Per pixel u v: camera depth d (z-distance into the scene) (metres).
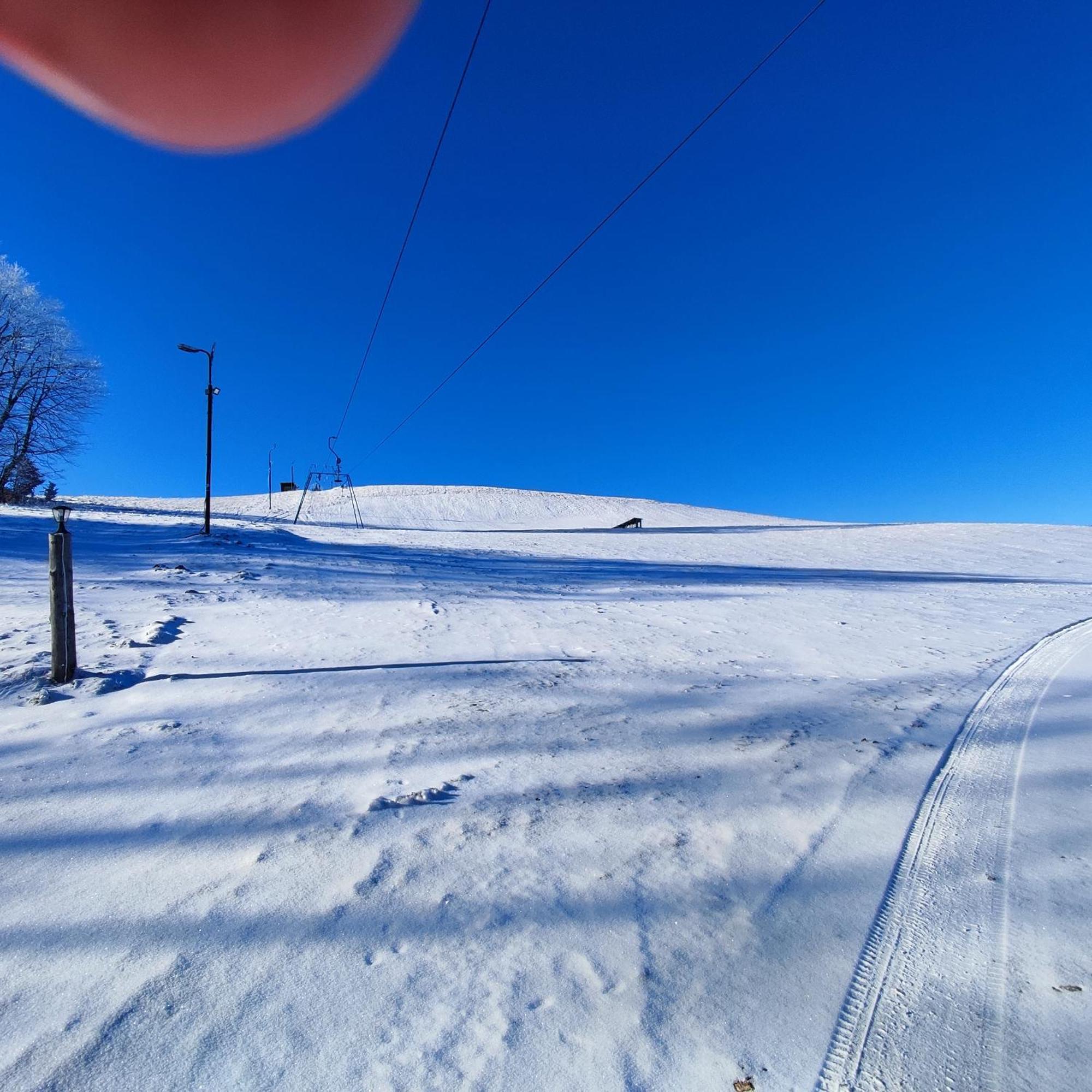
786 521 72.25
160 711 4.71
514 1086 1.65
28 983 1.97
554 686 5.81
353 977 2.03
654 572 20.19
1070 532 34.22
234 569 13.96
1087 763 4.06
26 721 4.43
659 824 3.14
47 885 2.51
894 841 3.04
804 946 2.26
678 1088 1.66
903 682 6.34
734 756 4.11
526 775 3.72
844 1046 1.83
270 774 3.64
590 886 2.59
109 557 14.28
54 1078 1.63
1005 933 2.35
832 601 13.52
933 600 14.15
